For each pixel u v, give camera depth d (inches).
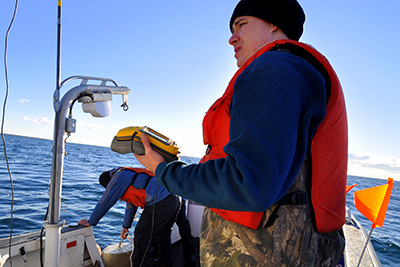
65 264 86.5
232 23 39.8
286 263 27.7
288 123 22.5
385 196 74.0
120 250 112.5
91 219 97.9
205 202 24.5
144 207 111.9
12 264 75.0
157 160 32.9
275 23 33.2
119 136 36.6
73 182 533.6
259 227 28.6
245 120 23.4
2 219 241.9
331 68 28.2
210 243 33.1
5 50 63.4
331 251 31.4
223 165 23.8
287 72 24.0
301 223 28.2
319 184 28.5
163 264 118.6
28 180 502.6
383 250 337.1
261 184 21.1
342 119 29.5
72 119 67.1
